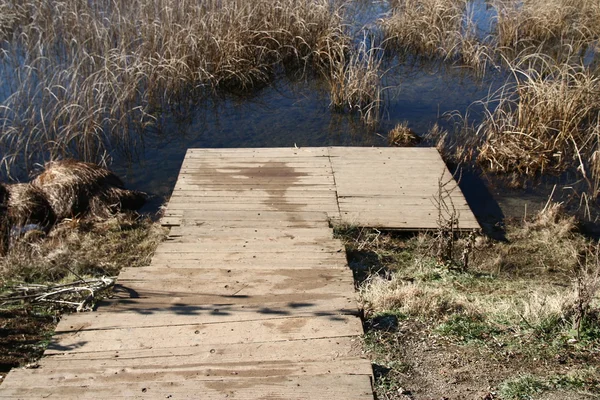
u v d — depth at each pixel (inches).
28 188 281.9
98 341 159.0
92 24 412.8
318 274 196.5
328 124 373.4
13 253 243.8
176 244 223.0
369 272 225.0
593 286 179.8
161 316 170.6
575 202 292.8
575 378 145.2
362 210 263.7
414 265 230.1
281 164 302.4
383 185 283.9
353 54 439.2
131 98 365.1
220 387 136.3
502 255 244.8
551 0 494.9
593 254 245.1
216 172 294.4
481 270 230.1
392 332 167.9
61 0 441.7
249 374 142.2
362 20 513.0
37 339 180.9
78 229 264.8
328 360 150.8
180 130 365.4
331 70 408.2
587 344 160.4
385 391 142.6
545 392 140.6
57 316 193.3
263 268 201.6
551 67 414.3
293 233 234.1
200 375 142.0
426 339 165.0
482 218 278.5
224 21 426.3
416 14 482.9
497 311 181.9
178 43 400.2
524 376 146.4
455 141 350.9
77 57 389.7
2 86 392.8
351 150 317.1
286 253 215.2
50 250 245.9
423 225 253.3
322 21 451.2
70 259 234.8
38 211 275.3
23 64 396.2
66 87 367.6
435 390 143.1
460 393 141.5
